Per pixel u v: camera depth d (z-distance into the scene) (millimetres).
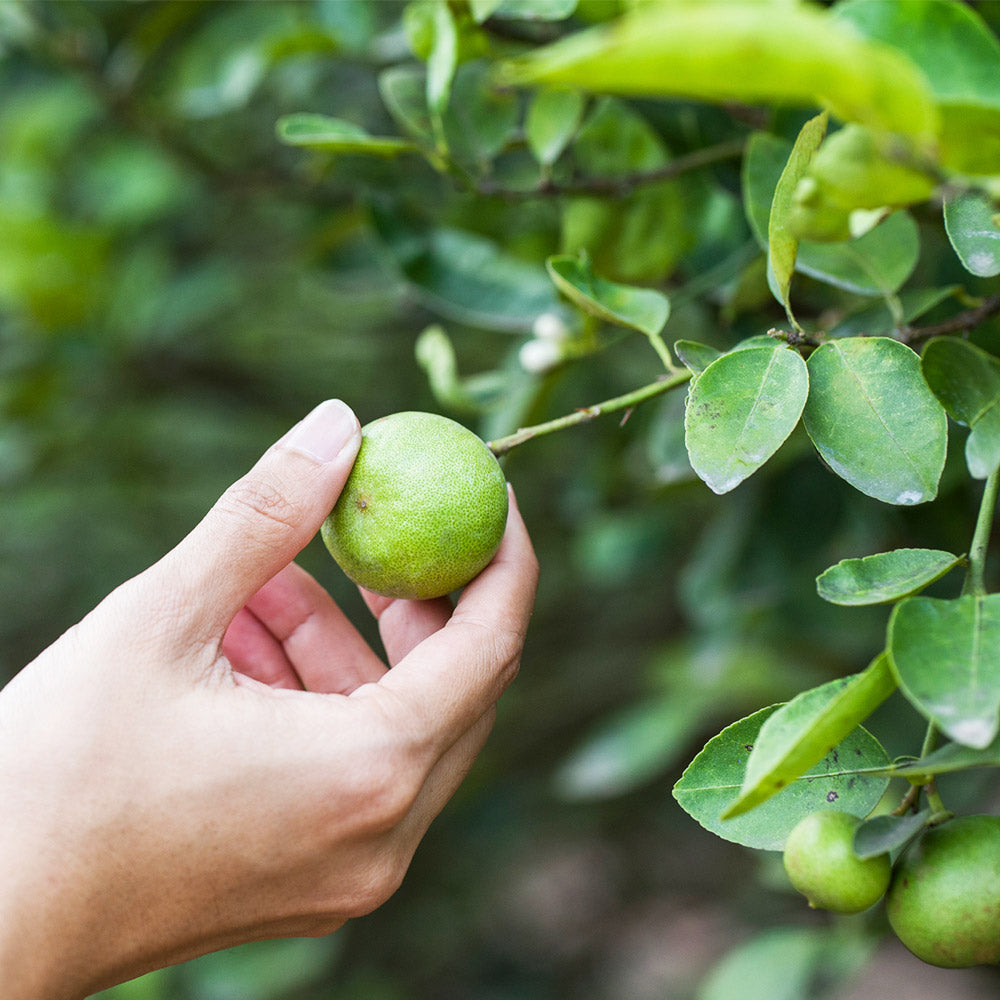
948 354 474
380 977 1293
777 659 958
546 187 583
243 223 982
